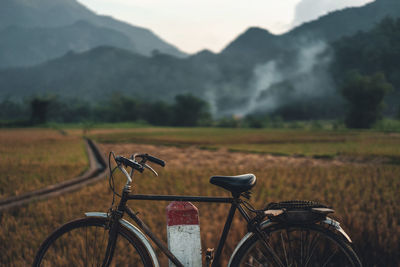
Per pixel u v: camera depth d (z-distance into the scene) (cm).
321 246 311
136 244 224
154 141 3638
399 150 2170
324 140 3562
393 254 345
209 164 1731
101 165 1587
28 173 1200
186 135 5038
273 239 323
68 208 591
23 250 372
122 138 4184
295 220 212
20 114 14512
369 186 834
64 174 1191
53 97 10325
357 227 393
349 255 212
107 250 227
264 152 2327
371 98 7762
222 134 5412
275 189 785
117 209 229
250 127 10681
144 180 955
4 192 852
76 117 12550
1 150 2277
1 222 510
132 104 12356
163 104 12012
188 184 883
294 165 1673
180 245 225
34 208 600
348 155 2031
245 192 221
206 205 586
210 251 223
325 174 1091
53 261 316
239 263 219
